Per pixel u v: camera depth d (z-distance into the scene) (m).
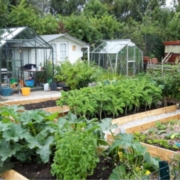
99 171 4.07
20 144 4.54
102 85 8.66
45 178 3.99
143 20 25.09
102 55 17.02
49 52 14.91
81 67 11.97
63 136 3.93
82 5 32.25
